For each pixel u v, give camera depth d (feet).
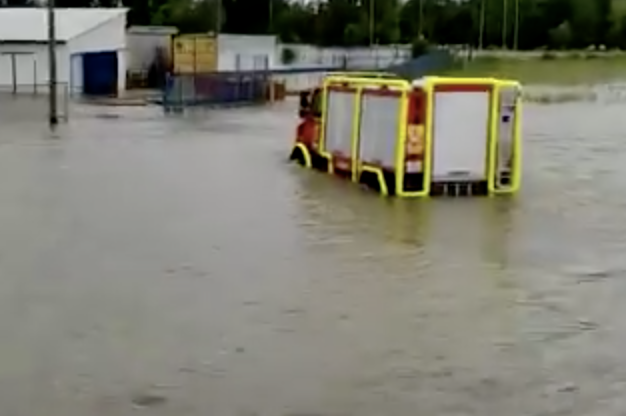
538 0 363.56
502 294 43.52
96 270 46.65
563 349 35.76
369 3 324.39
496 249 53.31
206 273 46.29
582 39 366.02
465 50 324.39
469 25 349.20
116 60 189.16
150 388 31.27
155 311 39.75
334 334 37.11
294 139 104.68
